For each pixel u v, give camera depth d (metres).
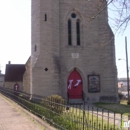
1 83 64.19
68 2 24.44
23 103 15.31
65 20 24.22
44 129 9.38
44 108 10.81
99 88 24.05
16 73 39.84
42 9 22.56
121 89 79.06
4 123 10.70
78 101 23.47
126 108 18.22
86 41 24.38
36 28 22.73
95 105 20.66
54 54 22.53
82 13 24.22
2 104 17.44
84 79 23.97
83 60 24.14
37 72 21.55
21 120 11.34
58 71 22.16
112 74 23.59
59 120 9.23
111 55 23.73
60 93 22.64
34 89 21.34
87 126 7.38
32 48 23.08
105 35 24.06
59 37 23.78
